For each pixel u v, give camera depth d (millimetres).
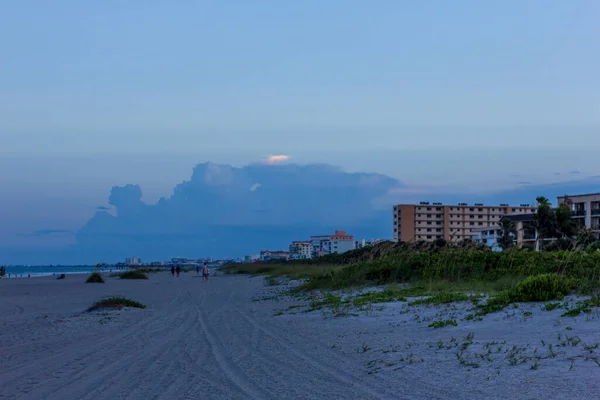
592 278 17078
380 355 11648
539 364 9305
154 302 32406
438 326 14367
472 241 31812
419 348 11945
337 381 9508
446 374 9445
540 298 15352
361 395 8430
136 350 13930
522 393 7820
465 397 7914
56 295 41719
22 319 23672
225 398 8539
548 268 21562
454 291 21156
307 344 13812
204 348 13750
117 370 11234
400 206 139250
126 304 28375
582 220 84750
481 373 9211
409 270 27719
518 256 25312
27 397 9078
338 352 12453
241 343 14398
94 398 8859
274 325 18125
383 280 27938
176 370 10945
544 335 11625
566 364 9117
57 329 19531
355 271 30828
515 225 76500
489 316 14625
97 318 23281
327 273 34125
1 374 11234
